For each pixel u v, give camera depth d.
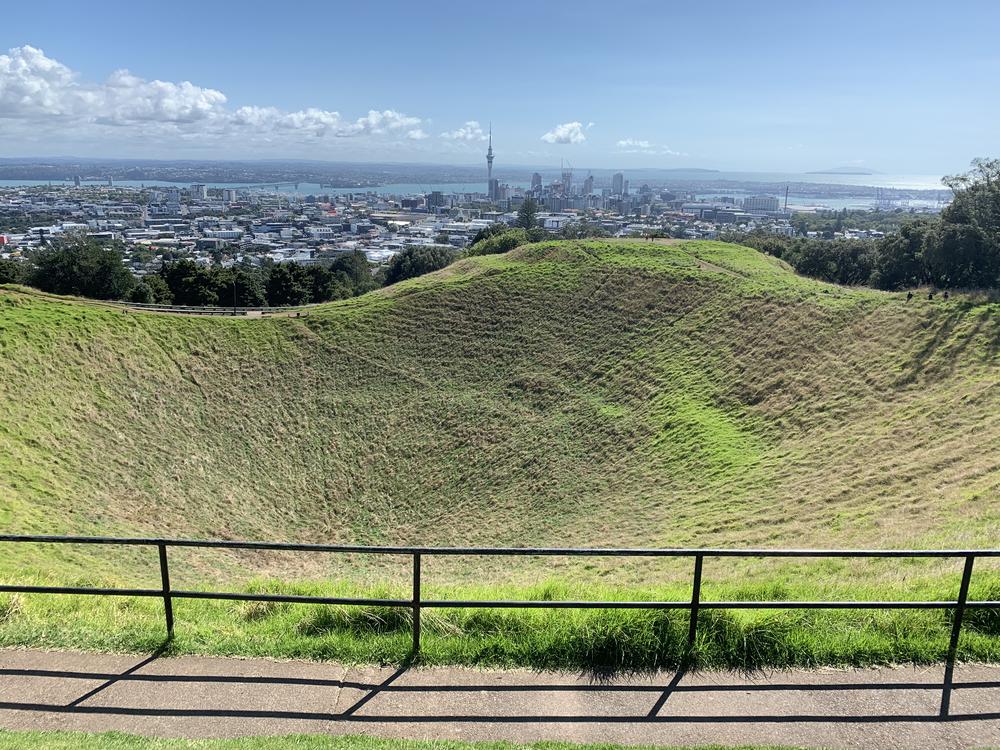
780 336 36.38
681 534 21.66
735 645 6.12
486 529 28.05
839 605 5.98
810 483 23.06
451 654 6.17
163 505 28.38
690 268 49.25
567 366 41.84
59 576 14.65
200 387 38.94
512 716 5.35
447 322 47.84
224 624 7.46
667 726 5.23
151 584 18.56
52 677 5.87
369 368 43.31
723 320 40.75
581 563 19.78
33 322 37.28
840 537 17.66
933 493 19.08
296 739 5.00
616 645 6.07
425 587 10.43
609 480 29.83
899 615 6.66
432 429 37.41
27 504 24.44
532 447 34.41
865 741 5.06
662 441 31.53
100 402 34.47
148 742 4.94
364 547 5.96
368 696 5.62
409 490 32.78
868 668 5.98
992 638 6.27
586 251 56.03
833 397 29.48
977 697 5.58
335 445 36.44
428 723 5.27
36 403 32.12
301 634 6.81
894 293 36.66
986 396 24.66
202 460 33.16
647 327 43.50
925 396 26.70
